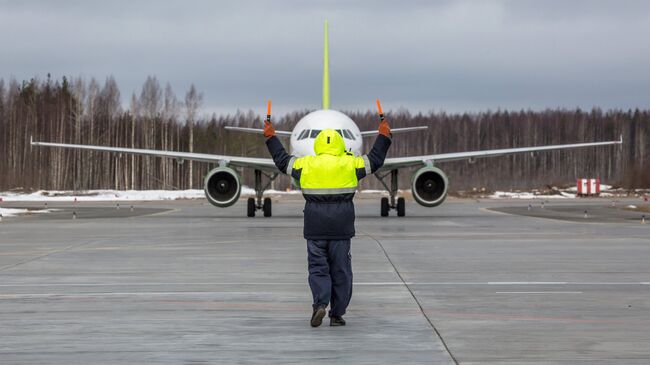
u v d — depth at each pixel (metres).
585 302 13.70
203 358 9.62
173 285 15.97
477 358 9.51
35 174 132.50
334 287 11.84
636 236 28.84
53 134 138.75
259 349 10.12
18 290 15.30
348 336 10.90
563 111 193.50
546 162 181.75
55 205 67.69
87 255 22.11
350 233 11.94
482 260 20.53
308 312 12.82
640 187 125.62
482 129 190.75
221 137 165.75
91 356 9.73
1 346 10.28
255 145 165.88
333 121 39.81
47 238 28.52
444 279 16.73
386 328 11.43
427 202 41.56
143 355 9.79
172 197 89.88
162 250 23.62
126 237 29.00
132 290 15.27
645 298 14.14
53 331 11.24
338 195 11.95
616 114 191.12
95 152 138.88
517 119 191.12
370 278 16.92
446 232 31.22
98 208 59.94
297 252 22.94
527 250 23.28
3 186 126.81
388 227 34.59
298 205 66.00
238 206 65.81
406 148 188.75
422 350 9.98
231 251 23.28
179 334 11.05
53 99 157.62
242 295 14.62
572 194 108.81
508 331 11.12
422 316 12.38
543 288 15.40
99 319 12.18
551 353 9.75
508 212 51.53
